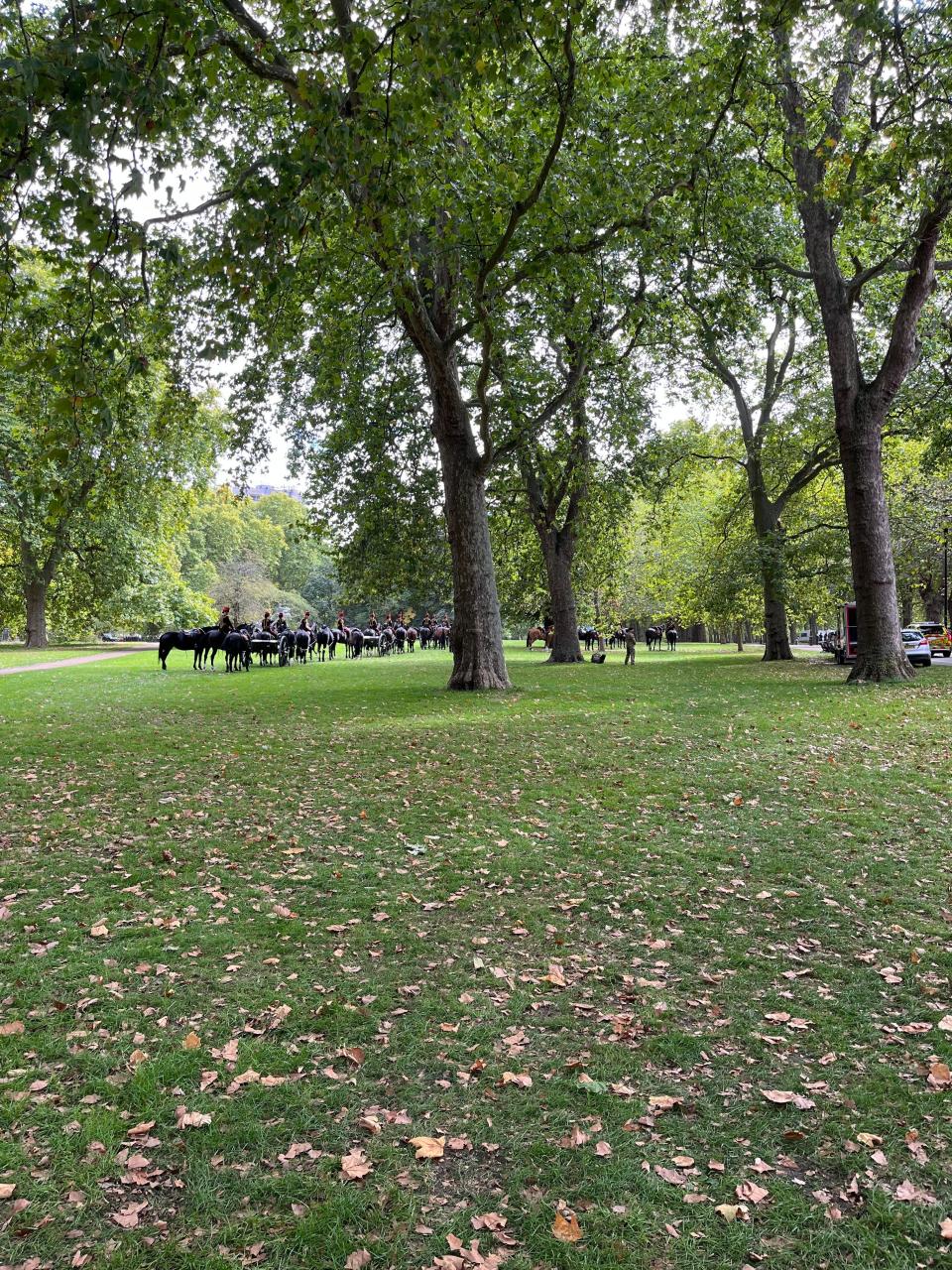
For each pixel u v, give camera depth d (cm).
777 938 524
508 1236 275
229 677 2586
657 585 5178
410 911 572
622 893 602
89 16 590
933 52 1139
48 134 527
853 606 2711
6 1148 318
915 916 552
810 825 765
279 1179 302
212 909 577
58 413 607
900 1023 416
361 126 690
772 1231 277
